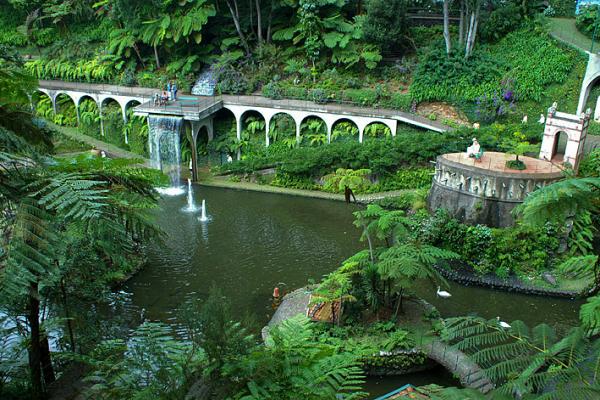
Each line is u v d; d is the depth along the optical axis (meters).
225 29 44.97
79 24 53.62
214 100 39.47
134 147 41.88
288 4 42.41
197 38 43.38
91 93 44.19
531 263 22.39
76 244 12.51
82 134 45.19
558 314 19.94
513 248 22.61
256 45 45.41
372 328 17.34
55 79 48.25
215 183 35.28
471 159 26.53
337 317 17.88
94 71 46.41
